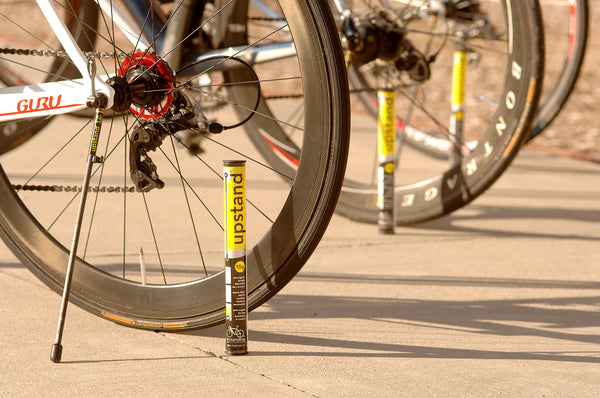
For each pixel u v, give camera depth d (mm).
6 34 17500
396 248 6504
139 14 5859
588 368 3969
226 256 3975
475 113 13453
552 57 17188
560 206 8117
